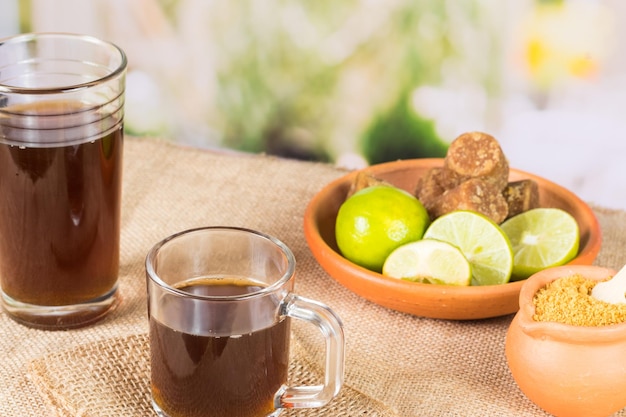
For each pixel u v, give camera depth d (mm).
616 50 1484
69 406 932
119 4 1595
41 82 1014
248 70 1599
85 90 961
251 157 1239
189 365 901
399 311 1036
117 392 946
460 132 1564
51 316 1005
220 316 891
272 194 1179
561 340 923
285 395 927
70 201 976
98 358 967
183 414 913
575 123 1534
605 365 923
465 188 1056
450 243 1017
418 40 1521
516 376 951
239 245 938
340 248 1053
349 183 1106
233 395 906
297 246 1110
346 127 1609
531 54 1505
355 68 1554
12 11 1608
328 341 903
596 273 960
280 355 915
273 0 1538
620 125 1523
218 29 1576
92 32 1621
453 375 987
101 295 1014
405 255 1020
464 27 1505
